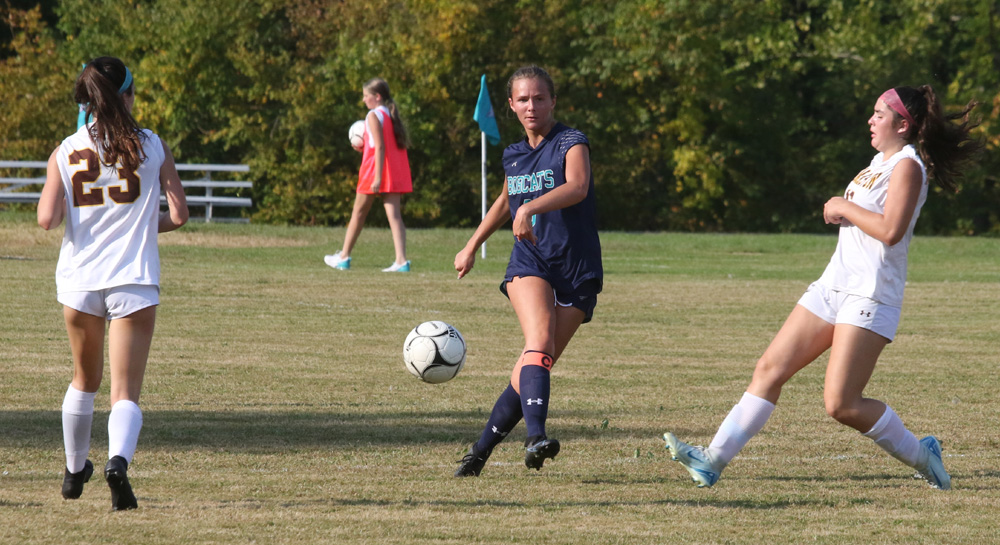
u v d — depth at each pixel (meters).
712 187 134.12
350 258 63.91
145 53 127.38
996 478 19.55
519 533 15.24
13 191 112.81
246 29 123.94
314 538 14.73
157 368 30.77
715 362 34.16
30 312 40.81
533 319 18.61
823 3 146.62
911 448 18.31
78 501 16.78
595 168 133.62
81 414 16.77
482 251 71.38
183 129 124.38
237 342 35.97
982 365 34.03
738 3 133.00
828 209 17.70
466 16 125.00
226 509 16.31
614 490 18.25
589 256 19.08
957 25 147.62
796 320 18.05
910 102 17.56
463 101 129.25
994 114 136.12
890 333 17.61
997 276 65.00
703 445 22.34
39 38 122.38
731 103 134.50
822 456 21.30
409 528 15.38
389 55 123.62
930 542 15.08
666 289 55.34
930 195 145.50
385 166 57.47
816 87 143.88
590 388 29.31
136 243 16.38
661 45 129.88
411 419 24.69
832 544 14.95
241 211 128.12
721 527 15.78
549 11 129.62
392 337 37.94
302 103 122.19
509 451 21.64
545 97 18.91
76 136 16.47
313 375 30.36
